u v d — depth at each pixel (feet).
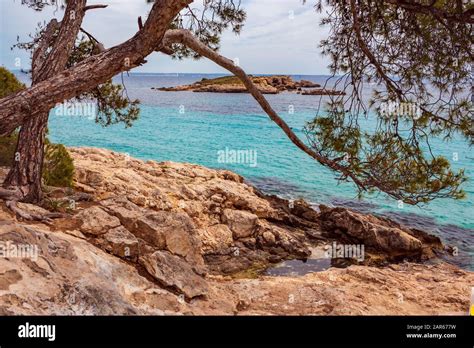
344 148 25.67
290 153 130.21
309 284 30.27
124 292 21.34
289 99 289.94
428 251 58.39
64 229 25.14
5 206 25.73
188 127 180.75
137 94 342.03
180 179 68.39
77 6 30.71
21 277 16.92
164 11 19.65
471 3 22.26
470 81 24.06
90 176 56.39
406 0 22.53
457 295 34.27
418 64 24.79
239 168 108.99
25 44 40.29
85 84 21.36
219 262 50.24
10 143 41.70
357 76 26.20
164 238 27.30
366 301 30.42
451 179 24.76
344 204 80.12
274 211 62.85
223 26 31.40
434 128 24.50
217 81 405.80
